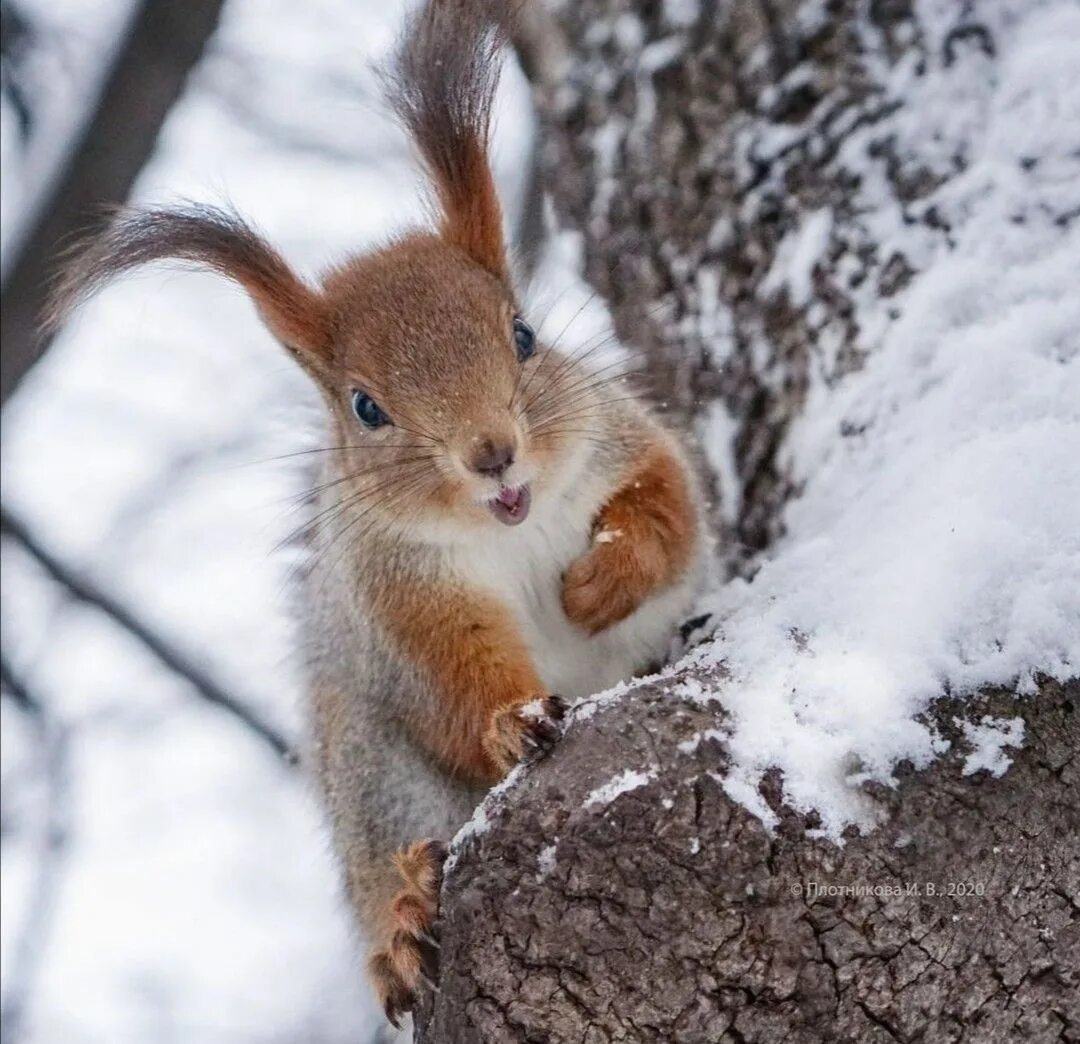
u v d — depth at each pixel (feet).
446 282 30.63
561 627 32.01
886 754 21.76
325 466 32.99
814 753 21.72
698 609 31.07
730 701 22.63
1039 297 27.25
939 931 21.20
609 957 21.21
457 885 22.21
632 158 34.35
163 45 43.11
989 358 26.68
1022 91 29.14
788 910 21.06
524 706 24.97
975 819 21.49
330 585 32.32
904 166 29.99
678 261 33.71
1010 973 21.34
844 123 31.04
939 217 29.27
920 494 25.25
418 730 30.76
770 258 31.86
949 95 29.94
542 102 36.42
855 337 29.63
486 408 28.66
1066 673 22.62
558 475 30.12
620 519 30.68
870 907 21.09
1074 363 25.89
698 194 33.27
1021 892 21.43
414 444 29.17
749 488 32.01
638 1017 21.11
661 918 21.13
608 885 21.30
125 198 43.75
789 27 32.09
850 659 22.82
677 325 33.65
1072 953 21.44
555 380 30.42
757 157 32.17
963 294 28.07
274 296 31.71
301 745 36.11
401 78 32.63
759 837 21.18
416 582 30.48
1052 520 23.70
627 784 21.61
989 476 24.52
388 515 30.17
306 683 34.06
